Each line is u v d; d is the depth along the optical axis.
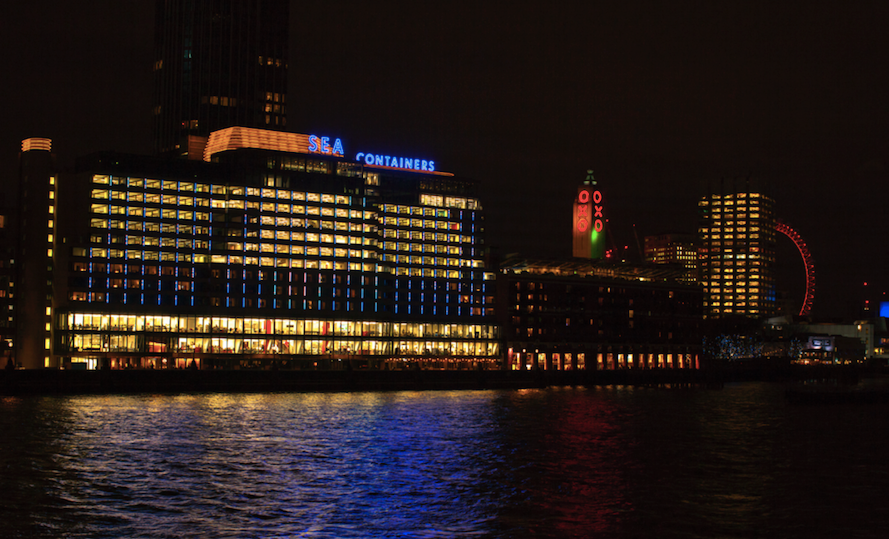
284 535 70.25
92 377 172.00
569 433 127.62
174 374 180.25
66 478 87.88
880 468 101.06
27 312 196.75
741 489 88.56
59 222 199.12
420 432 125.88
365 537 70.31
